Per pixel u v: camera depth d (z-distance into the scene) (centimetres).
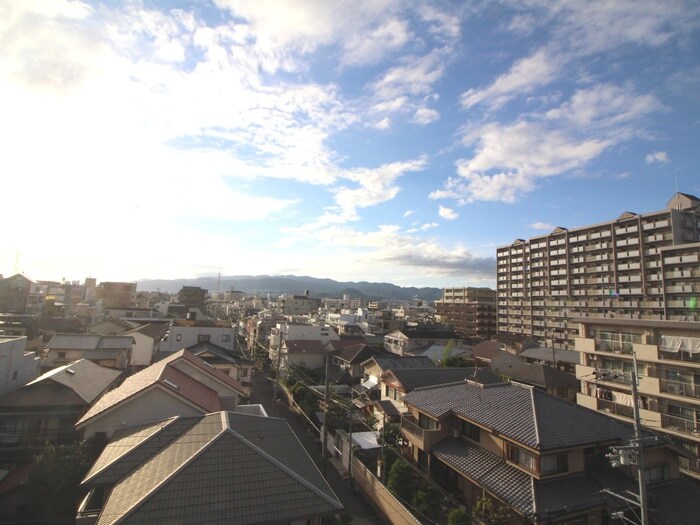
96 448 1543
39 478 1356
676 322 2308
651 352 2378
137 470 1142
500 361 4244
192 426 1349
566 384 3444
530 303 7569
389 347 5928
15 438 1712
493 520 1323
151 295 11569
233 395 2227
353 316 8262
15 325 3919
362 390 3500
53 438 1739
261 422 1447
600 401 2592
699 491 1577
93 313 6481
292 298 12131
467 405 1880
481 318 8994
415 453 1978
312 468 1271
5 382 2114
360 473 1909
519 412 1673
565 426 1562
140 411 1619
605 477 1502
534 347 5138
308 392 3234
